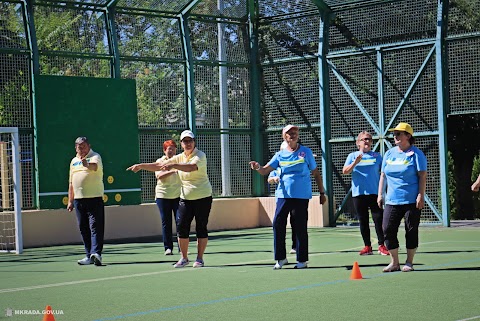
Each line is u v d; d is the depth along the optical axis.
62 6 17.77
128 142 18.23
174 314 7.75
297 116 20.23
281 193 11.27
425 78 18.62
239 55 20.59
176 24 19.55
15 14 17.11
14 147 14.95
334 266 11.38
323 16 19.77
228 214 20.00
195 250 14.72
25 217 16.55
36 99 17.05
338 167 19.81
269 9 20.42
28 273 11.84
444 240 15.24
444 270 10.52
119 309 8.16
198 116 19.81
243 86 20.61
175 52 19.50
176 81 19.44
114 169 17.98
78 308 8.29
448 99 18.36
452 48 18.25
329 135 19.88
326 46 19.84
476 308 7.62
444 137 18.41
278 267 11.24
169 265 12.23
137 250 15.03
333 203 19.92
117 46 18.45
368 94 19.36
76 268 12.24
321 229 19.14
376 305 7.92
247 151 20.64
